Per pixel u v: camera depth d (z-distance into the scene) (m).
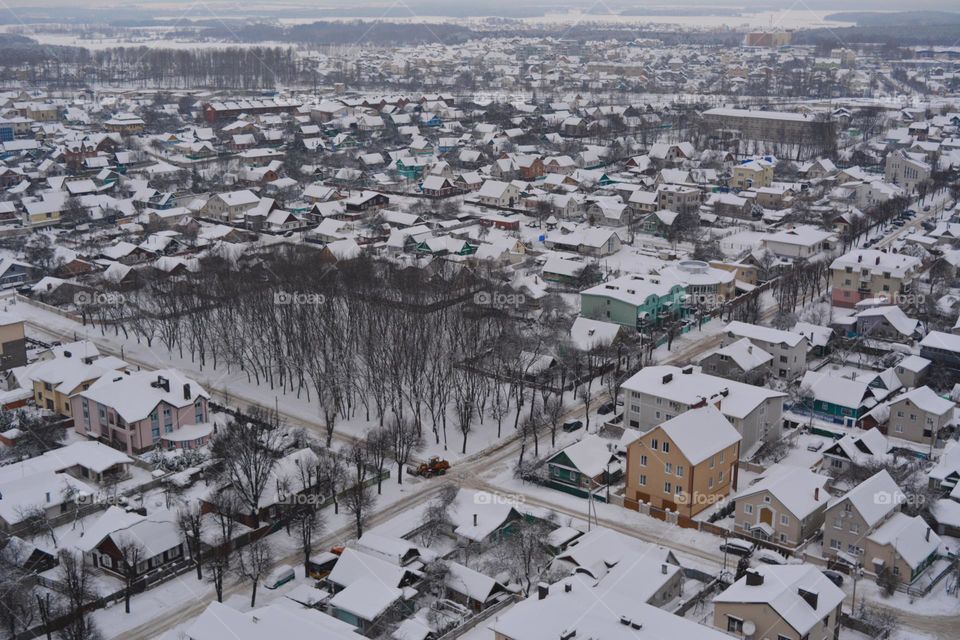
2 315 174.75
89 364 158.25
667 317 194.00
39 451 142.88
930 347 167.38
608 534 111.88
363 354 168.62
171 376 151.12
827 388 156.00
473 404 154.88
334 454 135.50
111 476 134.38
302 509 122.44
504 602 104.75
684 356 179.88
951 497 125.75
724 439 128.50
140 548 110.94
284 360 168.62
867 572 110.56
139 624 102.69
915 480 127.38
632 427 147.38
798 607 91.50
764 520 118.69
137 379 148.75
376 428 150.75
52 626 99.31
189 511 114.62
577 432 150.75
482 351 164.88
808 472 123.69
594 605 91.25
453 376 160.38
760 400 140.38
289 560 115.44
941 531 121.94
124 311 199.38
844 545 112.88
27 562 111.25
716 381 145.88
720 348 168.50
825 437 148.50
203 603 107.00
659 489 126.12
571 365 166.00
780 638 90.81
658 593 100.94
